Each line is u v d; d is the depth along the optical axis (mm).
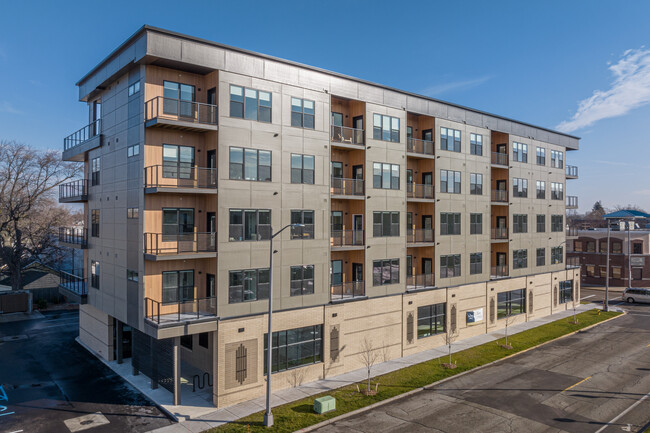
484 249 37062
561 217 47094
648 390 24141
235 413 20906
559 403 22344
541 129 44156
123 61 22844
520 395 23375
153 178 21984
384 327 29125
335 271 28969
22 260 47594
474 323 35812
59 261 51594
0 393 23234
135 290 22812
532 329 38125
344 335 26953
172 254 21172
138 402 22297
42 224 52438
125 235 23906
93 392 23516
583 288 64812
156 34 20719
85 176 31391
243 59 23281
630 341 34594
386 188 29734
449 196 34156
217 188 22125
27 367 27359
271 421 19500
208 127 21922
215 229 22500
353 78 27984
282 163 24594
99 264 27703
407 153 31312
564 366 28234
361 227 29016
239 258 22797
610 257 66125
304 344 25203
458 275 34719
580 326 39312
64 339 34156
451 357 29938
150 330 21000
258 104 23734
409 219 33594
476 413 21125
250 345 22828
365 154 28578
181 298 23031
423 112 32469
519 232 40969
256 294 23391
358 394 23266
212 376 23906
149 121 21312
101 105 27109
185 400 22297
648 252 64125
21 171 48625
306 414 20703
